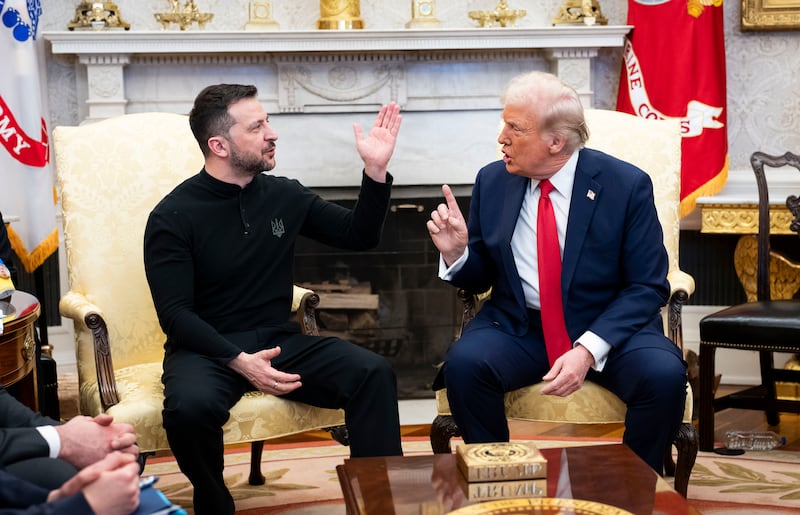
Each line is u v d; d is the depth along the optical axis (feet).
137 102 14.47
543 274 8.82
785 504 9.68
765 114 14.88
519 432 12.63
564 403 8.73
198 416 7.92
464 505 5.72
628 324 8.42
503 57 14.88
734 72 14.85
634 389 8.30
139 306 9.77
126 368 9.52
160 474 11.06
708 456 11.35
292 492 10.31
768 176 14.67
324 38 13.93
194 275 8.86
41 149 12.89
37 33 13.96
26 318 8.18
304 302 9.72
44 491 5.48
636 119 10.50
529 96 8.57
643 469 6.32
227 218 8.94
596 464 6.43
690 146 14.06
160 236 8.71
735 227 13.78
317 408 8.79
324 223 9.36
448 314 14.53
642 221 8.77
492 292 9.42
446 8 15.08
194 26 14.78
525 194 9.05
